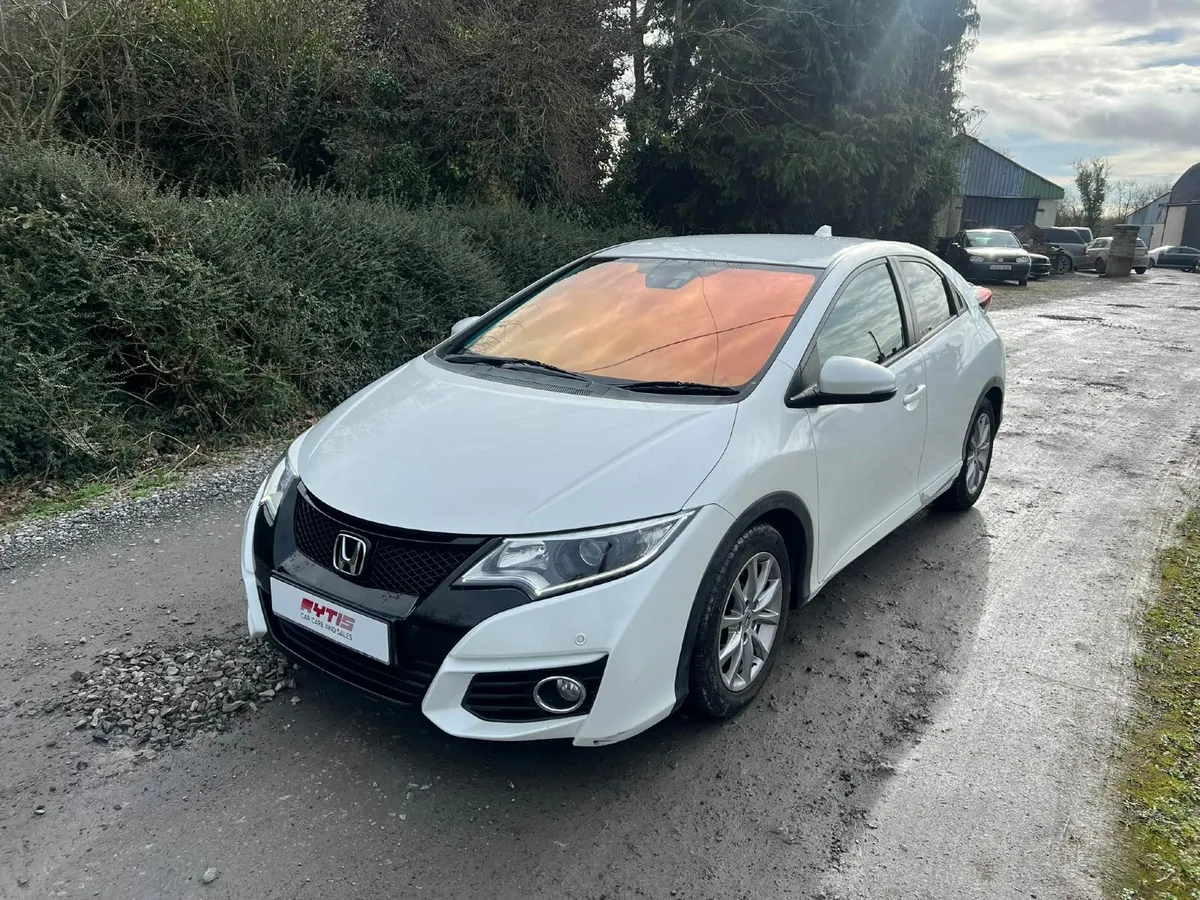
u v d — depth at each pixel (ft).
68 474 17.35
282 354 21.83
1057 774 9.16
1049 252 97.71
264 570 9.35
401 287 26.25
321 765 8.98
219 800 8.45
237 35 34.09
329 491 9.05
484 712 8.01
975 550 15.02
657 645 8.23
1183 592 13.52
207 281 20.30
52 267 18.22
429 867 7.72
